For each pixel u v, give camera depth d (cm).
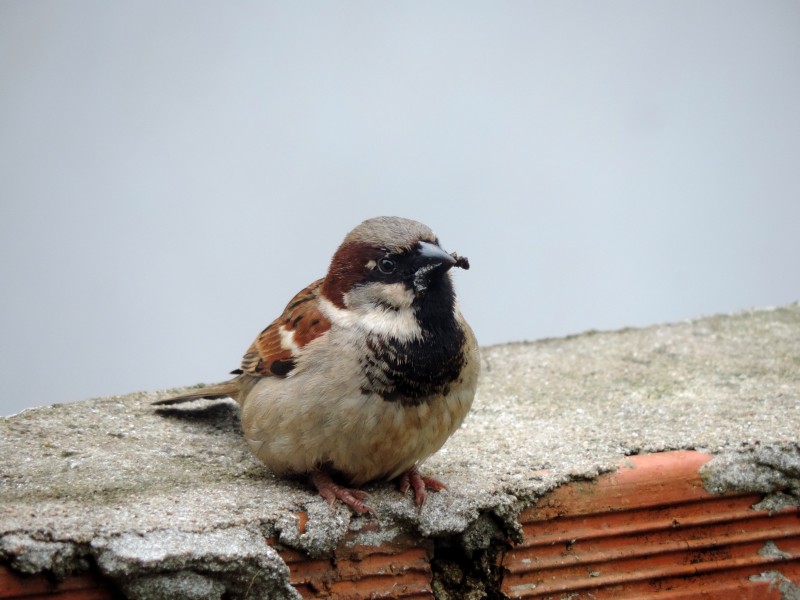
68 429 843
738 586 748
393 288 704
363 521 695
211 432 862
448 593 720
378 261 707
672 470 747
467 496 715
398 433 703
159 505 676
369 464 716
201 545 629
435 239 722
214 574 629
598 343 1097
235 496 704
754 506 759
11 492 705
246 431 744
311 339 710
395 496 720
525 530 727
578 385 983
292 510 684
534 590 721
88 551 615
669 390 958
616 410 906
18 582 608
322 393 696
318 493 715
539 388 978
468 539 718
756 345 1072
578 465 750
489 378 1009
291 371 712
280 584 644
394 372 694
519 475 740
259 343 762
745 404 905
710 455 761
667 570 738
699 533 750
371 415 696
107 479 737
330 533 682
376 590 698
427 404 704
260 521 665
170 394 945
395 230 717
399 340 697
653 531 742
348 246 727
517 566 723
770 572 755
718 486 751
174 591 621
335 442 702
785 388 948
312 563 686
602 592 729
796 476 763
